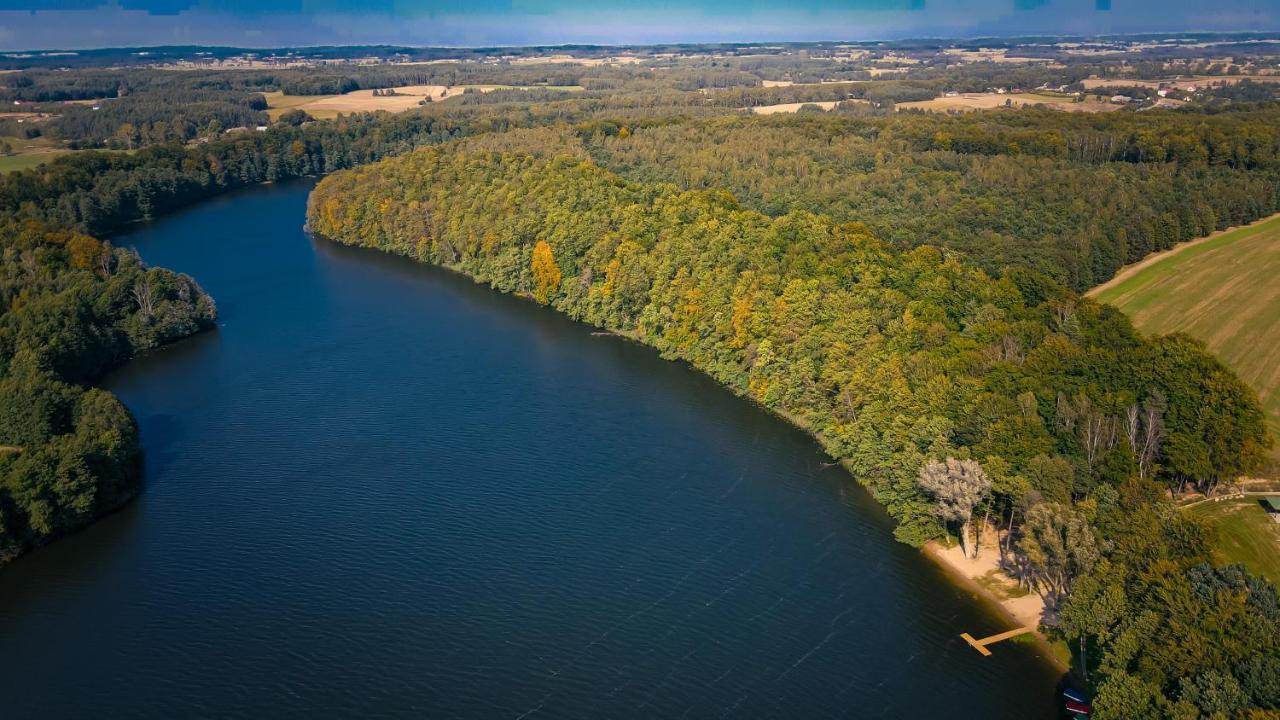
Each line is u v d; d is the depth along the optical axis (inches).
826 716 3469.5
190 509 4906.5
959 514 4126.5
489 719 3494.1
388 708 3553.2
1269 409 5147.6
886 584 4197.8
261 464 5349.4
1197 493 4409.5
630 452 5428.2
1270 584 3289.9
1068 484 4023.1
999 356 4940.9
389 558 4456.2
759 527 4660.4
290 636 3941.9
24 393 5211.6
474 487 5068.9
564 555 4461.1
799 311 5816.9
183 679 3713.1
